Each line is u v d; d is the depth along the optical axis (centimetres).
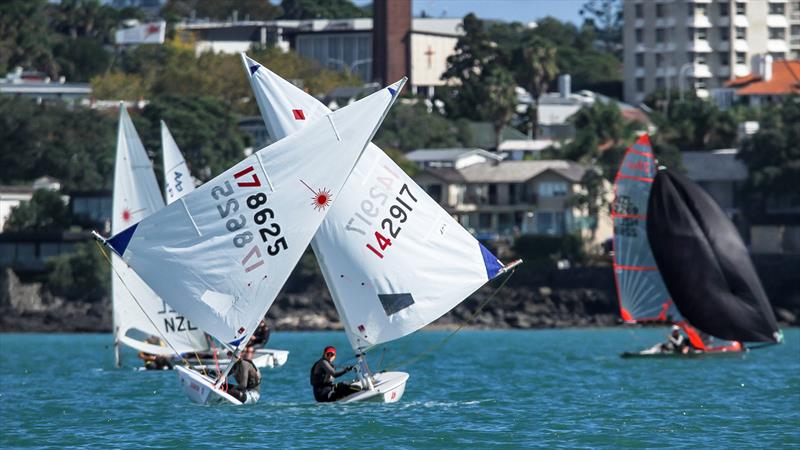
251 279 14000
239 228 13962
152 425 13775
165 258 13925
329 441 12575
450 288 14438
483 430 13388
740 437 12975
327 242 14350
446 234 14425
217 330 14038
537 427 13675
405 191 14350
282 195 13962
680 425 13875
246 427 13475
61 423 14188
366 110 14038
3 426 14000
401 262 14362
